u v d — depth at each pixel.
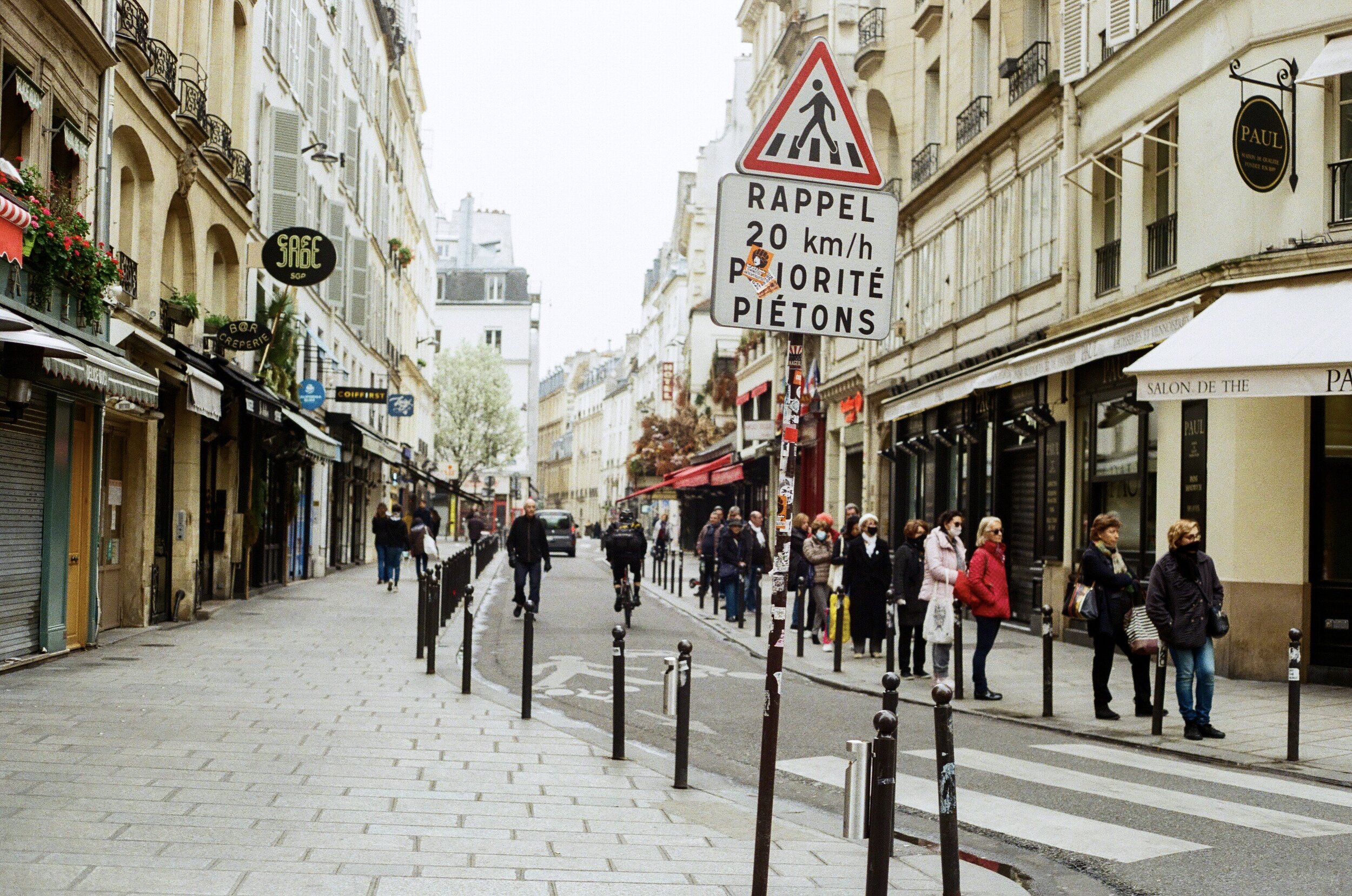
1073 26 19.34
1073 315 19.31
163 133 16.83
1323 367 12.21
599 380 119.06
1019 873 6.24
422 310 63.91
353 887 5.41
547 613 23.38
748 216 5.18
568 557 56.50
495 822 6.86
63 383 12.91
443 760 8.63
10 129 12.21
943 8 26.66
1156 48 16.72
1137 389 15.95
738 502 50.50
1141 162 17.23
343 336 35.34
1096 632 11.55
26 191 11.39
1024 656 16.95
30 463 12.87
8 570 12.36
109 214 14.48
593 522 107.62
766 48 48.28
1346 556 13.96
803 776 8.82
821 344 36.44
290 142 24.97
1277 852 6.59
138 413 15.59
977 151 23.53
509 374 105.56
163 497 18.31
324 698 11.37
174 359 16.08
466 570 26.03
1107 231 18.75
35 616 13.14
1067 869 6.35
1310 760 9.36
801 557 18.17
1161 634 10.45
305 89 28.34
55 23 12.73
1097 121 18.69
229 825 6.46
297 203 25.08
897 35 29.72
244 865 5.69
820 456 36.47
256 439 23.11
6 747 8.31
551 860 6.10
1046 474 20.12
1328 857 6.50
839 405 35.09
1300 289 13.51
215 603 21.72
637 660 16.06
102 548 16.11
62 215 12.47
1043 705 12.17
